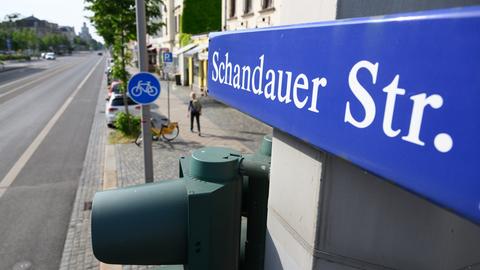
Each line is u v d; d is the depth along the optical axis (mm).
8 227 6602
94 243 2188
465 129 881
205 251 2281
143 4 6086
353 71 1255
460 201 901
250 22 18469
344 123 1318
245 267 2830
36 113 18859
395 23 1068
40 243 6074
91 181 8914
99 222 2184
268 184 2561
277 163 2195
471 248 1983
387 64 1105
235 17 20609
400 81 1062
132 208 2219
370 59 1175
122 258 2240
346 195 1714
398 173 1091
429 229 1803
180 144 12023
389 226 1754
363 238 1750
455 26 888
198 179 2395
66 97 25328
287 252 2104
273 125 1847
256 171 2525
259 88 1995
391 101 1102
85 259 5625
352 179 1696
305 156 1864
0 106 21172
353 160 1277
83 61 86938
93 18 12758
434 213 1799
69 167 9992
